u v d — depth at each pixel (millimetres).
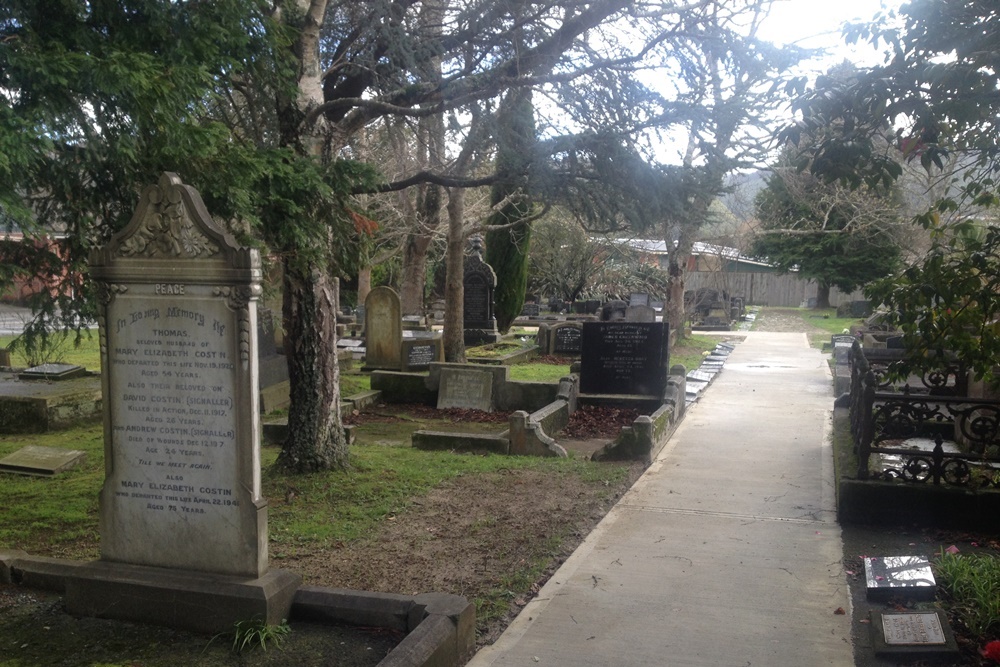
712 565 6363
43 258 7887
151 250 5137
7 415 12070
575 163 8523
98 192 7438
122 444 5320
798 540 6930
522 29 8844
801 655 4855
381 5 8297
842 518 7340
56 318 8461
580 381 13984
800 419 12742
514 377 18000
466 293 25594
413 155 17719
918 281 5977
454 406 13969
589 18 8391
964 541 6730
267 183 7633
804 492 8477
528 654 4879
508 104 8781
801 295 50625
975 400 7211
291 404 8938
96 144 6652
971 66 5273
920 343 6203
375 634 4898
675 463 9852
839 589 5852
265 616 4875
